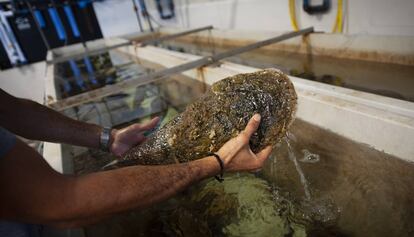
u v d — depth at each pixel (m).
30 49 2.75
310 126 0.74
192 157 0.57
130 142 0.69
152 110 1.13
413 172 0.53
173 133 0.59
